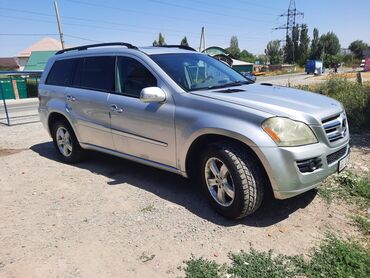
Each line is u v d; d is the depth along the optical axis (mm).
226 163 3467
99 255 3158
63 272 2943
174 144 3996
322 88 12273
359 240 3205
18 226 3760
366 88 10062
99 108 4914
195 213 3861
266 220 3645
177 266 2963
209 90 4082
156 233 3484
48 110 5934
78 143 5680
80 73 5453
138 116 4332
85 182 4961
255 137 3275
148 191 4520
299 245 3180
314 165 3344
